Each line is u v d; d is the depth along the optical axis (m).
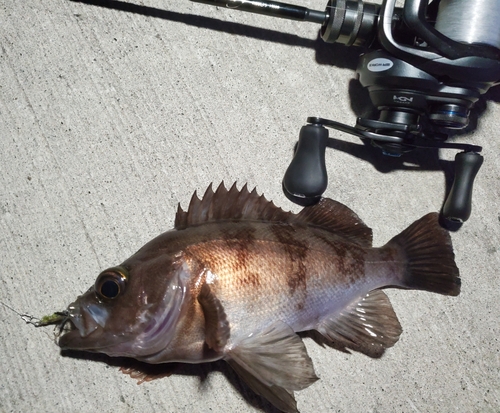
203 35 0.27
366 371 0.26
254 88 0.27
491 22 0.22
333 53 0.27
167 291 0.20
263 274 0.21
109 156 0.26
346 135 0.27
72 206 0.25
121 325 0.20
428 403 0.26
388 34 0.22
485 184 0.28
